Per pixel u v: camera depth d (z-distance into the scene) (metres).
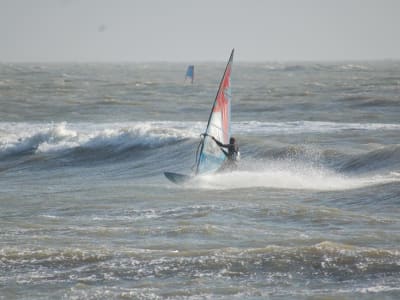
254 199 77.56
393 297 42.56
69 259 51.75
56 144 139.12
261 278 47.28
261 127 157.38
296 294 43.78
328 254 50.91
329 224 63.22
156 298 43.62
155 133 135.62
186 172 112.12
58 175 116.44
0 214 73.56
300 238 57.19
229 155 89.56
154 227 63.12
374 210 70.38
